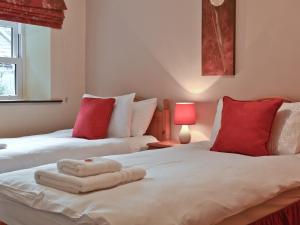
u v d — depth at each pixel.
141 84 3.97
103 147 3.13
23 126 3.89
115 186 1.68
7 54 4.07
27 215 1.70
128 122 3.60
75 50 4.36
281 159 2.23
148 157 2.37
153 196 1.52
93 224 1.35
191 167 2.06
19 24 4.14
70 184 1.62
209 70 3.35
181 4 3.57
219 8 3.24
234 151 2.59
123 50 4.11
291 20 2.85
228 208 1.57
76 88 4.40
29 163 2.65
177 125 3.60
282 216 1.92
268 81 3.00
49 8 3.95
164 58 3.74
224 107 2.80
